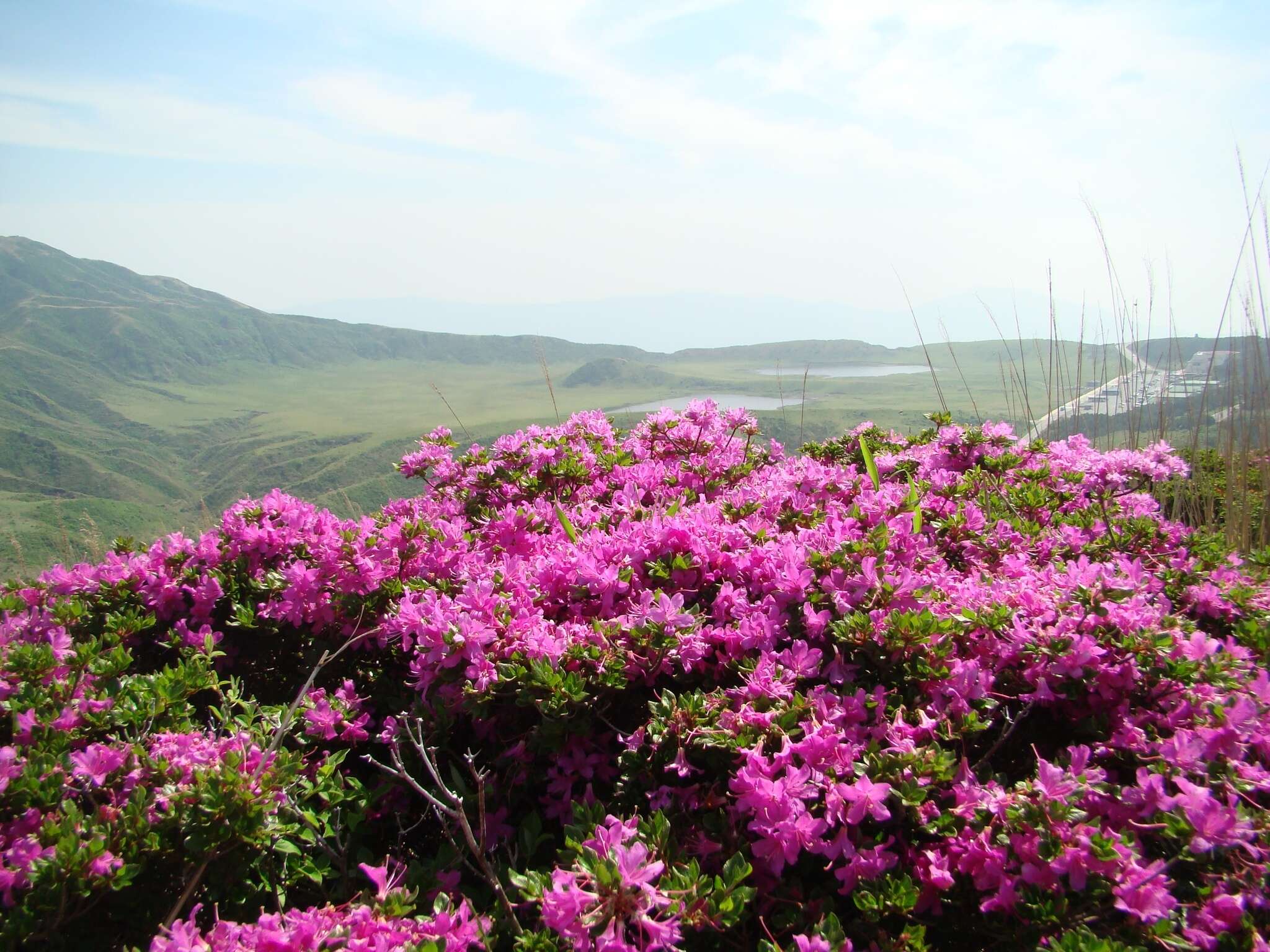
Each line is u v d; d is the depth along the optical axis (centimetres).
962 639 240
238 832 194
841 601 243
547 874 181
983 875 175
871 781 188
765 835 185
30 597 331
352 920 181
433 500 468
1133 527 344
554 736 220
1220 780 197
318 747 259
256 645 335
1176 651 231
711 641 246
